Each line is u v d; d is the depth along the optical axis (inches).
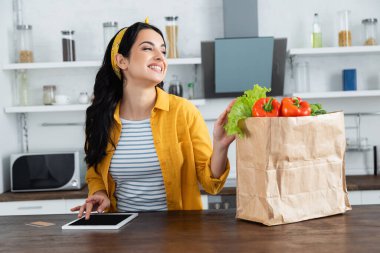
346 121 150.7
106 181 78.2
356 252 47.1
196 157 77.2
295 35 149.4
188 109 78.6
